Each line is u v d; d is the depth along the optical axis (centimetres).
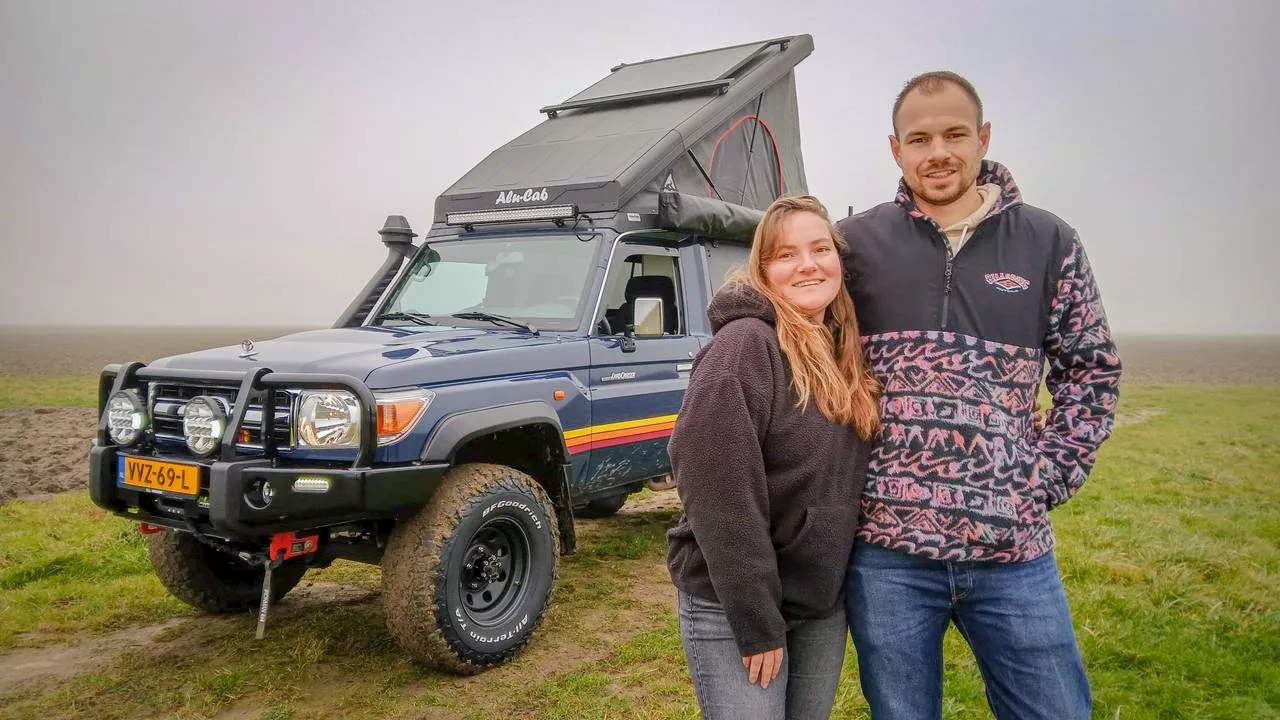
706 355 209
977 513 200
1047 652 205
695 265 582
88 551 571
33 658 411
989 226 212
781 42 773
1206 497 827
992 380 205
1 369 3878
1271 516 732
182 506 371
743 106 677
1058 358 219
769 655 193
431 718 348
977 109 215
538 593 413
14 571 520
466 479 389
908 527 204
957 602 211
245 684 378
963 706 347
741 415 196
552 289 507
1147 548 592
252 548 383
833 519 204
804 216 216
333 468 357
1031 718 207
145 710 355
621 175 522
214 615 471
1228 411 1897
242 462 347
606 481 506
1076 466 210
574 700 362
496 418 403
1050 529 212
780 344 210
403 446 365
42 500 754
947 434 204
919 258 214
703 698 210
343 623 457
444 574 369
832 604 208
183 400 386
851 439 209
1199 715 345
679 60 788
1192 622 447
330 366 369
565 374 463
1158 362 5962
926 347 209
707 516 193
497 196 558
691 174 614
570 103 706
